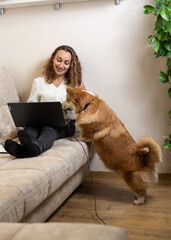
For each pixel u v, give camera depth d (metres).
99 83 2.92
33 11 2.98
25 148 2.05
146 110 2.85
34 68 3.06
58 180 1.88
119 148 2.22
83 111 2.30
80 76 2.86
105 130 2.26
